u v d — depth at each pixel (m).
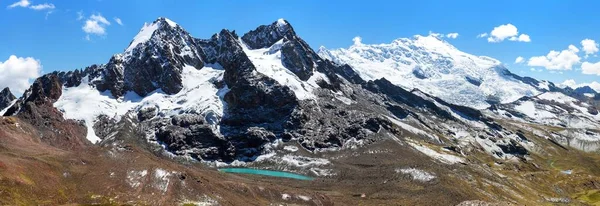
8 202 196.88
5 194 199.75
